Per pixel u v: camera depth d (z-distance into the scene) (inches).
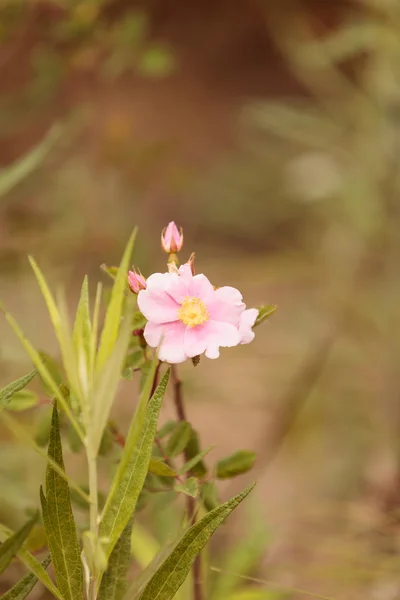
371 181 63.6
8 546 26.4
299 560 47.4
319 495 57.4
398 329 63.7
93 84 62.7
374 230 63.1
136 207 68.2
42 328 51.1
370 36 61.5
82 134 64.1
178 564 27.7
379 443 59.7
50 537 27.5
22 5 49.9
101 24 51.6
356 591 42.8
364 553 43.3
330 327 65.4
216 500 31.4
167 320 28.4
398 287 64.2
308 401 64.7
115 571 28.3
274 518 53.0
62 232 57.3
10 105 53.9
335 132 68.0
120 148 63.4
